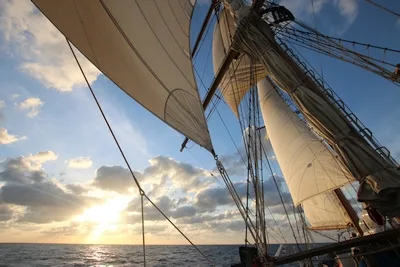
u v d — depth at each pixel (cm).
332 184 1097
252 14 677
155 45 445
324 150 1167
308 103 500
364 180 402
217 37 1338
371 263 355
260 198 521
